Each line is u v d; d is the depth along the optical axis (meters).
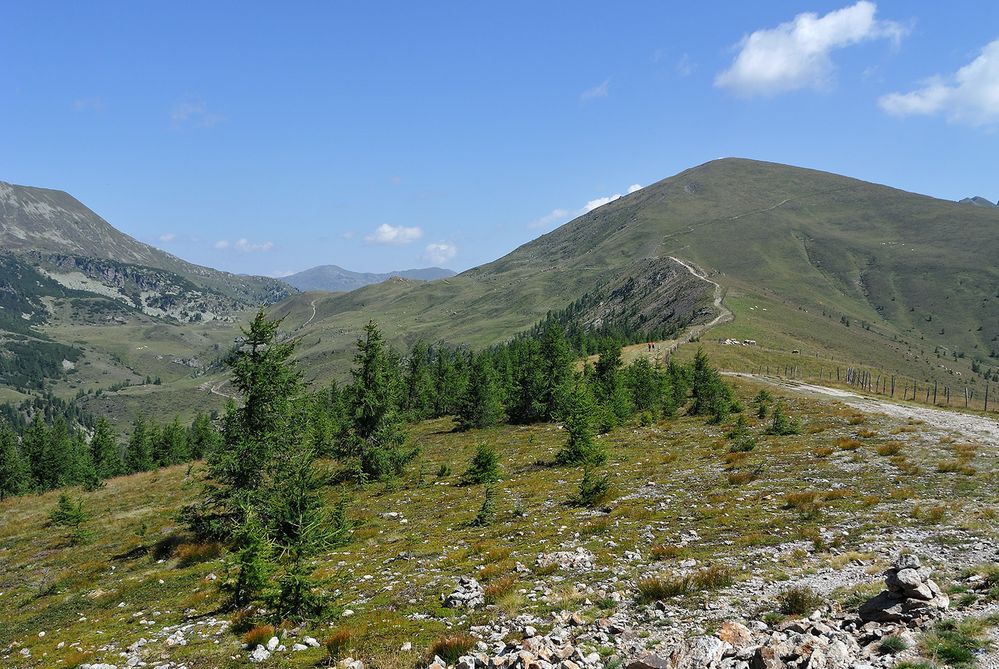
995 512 18.34
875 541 16.77
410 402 79.88
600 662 10.46
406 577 18.48
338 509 25.64
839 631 10.17
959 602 10.70
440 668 10.95
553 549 19.58
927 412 54.06
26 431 77.25
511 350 102.00
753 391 71.81
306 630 15.09
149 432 83.31
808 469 28.67
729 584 14.24
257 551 18.31
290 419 29.16
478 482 35.50
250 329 29.31
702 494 25.64
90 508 43.84
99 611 20.97
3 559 31.89
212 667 13.30
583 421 38.81
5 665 16.06
